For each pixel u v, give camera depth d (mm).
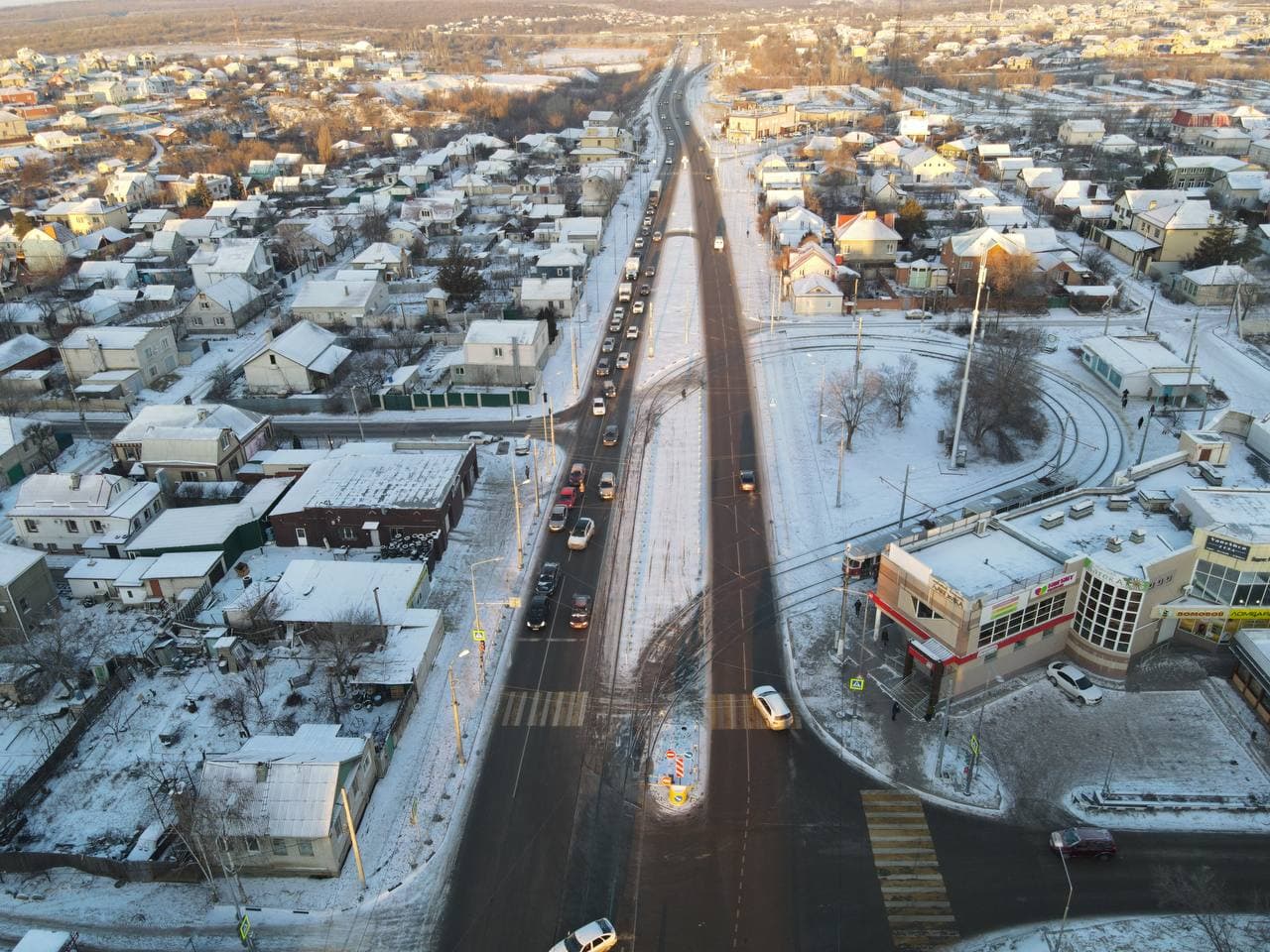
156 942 46719
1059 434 98625
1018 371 101938
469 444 93188
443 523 79875
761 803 53938
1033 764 55969
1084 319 131125
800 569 76438
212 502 87250
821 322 132625
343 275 141250
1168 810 52562
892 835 51531
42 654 63438
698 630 69375
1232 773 54969
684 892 48625
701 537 81375
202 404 103938
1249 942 44906
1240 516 63062
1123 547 63125
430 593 74500
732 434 100250
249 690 63594
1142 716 59344
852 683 61906
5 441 93000
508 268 157125
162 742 59188
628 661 66312
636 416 105500
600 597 73562
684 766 56781
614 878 49594
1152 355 109062
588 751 58281
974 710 60219
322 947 46219
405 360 122875
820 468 92750
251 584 73938
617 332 131375
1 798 55750
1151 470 74188
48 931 44844
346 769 51656
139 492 84688
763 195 198625
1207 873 48812
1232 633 63625
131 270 156125
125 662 65188
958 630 58438
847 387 101938
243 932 45531
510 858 50938
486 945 46188
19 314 135000
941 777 55094
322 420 107562
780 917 47062
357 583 70875
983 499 82250
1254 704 59375
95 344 115312
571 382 115125
